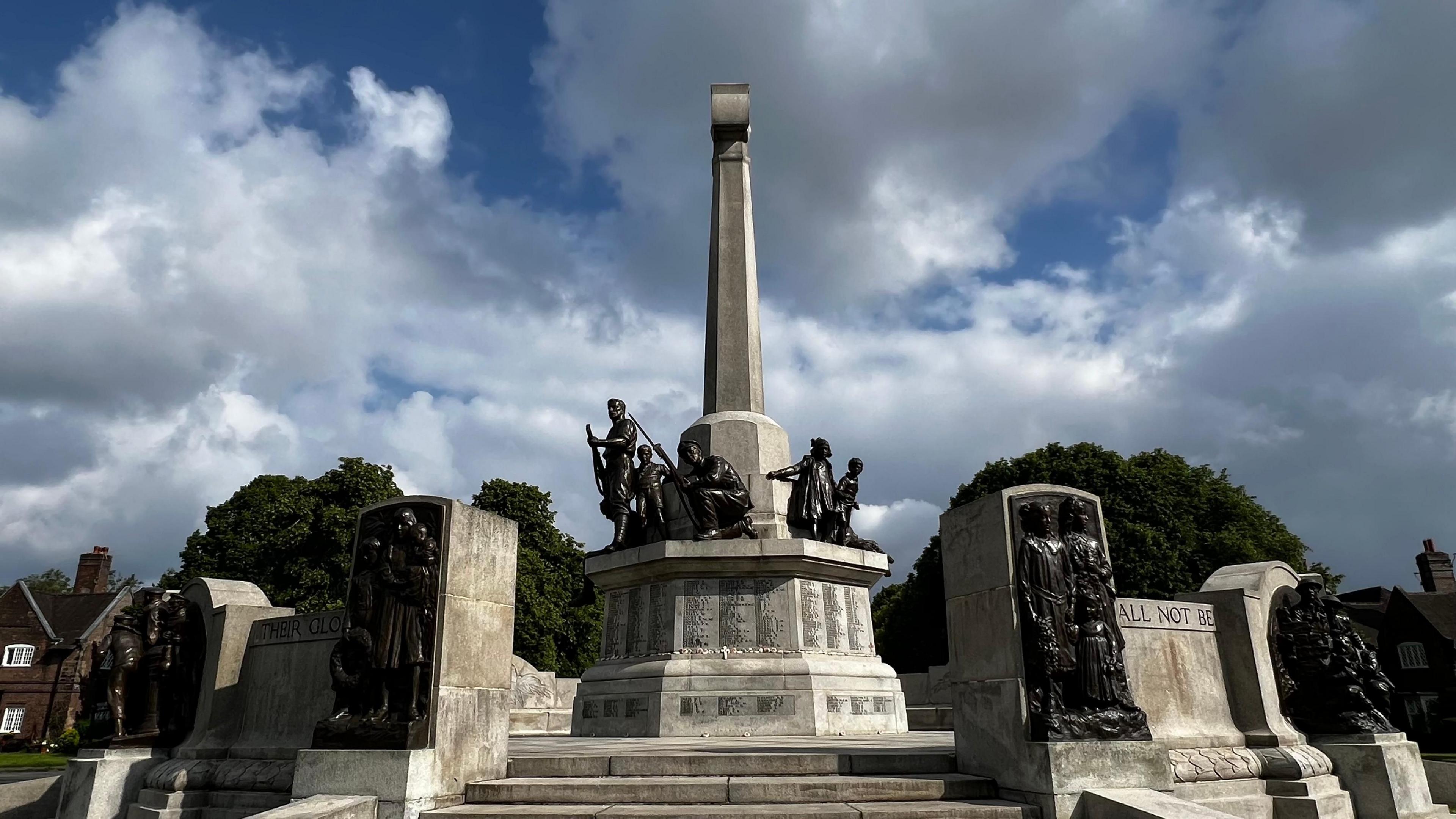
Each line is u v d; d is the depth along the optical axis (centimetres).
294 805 800
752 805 874
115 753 1138
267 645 1145
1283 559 4372
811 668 1535
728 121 2209
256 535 4559
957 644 1020
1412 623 4984
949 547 1058
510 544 1052
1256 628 1173
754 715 1497
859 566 1694
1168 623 1145
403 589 916
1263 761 1078
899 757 986
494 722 975
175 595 1280
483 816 827
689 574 1617
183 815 1039
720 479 1675
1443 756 2789
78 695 5925
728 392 1981
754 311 2073
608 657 1725
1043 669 891
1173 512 4266
